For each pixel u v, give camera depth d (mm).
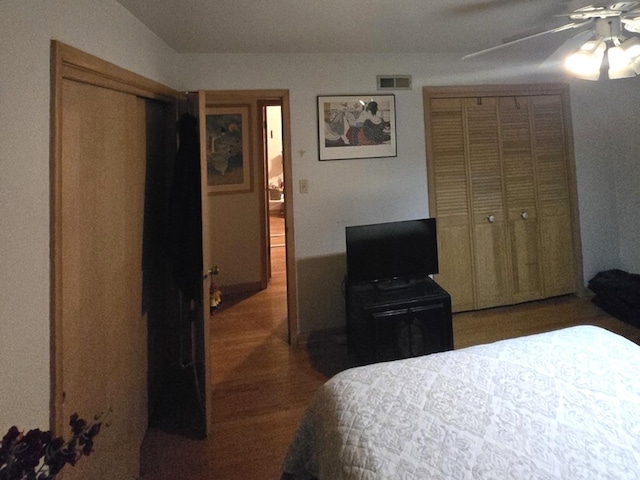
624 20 1570
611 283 3312
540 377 1229
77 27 1389
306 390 2426
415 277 2938
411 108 3129
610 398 1118
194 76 2748
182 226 2154
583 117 3527
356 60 2994
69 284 1351
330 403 1221
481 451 939
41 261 1152
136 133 1980
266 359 2834
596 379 1206
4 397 982
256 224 4438
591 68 1688
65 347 1317
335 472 1005
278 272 5148
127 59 1857
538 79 3383
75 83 1412
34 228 1121
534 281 3525
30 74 1106
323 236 3037
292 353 2922
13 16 1029
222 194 4250
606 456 917
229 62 2793
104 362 1593
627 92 3414
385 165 3111
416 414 1083
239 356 2887
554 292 3582
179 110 2562
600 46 1606
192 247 2100
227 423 2111
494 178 3373
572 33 2596
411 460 924
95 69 1483
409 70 3096
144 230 2090
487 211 3381
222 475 1742
